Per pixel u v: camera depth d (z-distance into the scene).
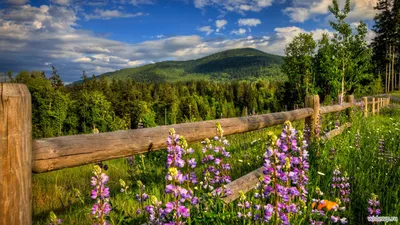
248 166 5.25
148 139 2.77
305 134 6.05
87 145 2.23
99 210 2.27
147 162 5.83
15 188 1.77
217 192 2.75
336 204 3.37
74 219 3.74
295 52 39.03
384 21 54.97
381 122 11.81
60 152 2.06
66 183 5.35
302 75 38.78
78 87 81.94
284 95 46.19
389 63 54.62
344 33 23.64
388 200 3.95
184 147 2.40
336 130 7.97
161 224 2.22
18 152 1.79
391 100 29.89
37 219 3.88
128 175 5.36
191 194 2.39
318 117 7.09
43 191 4.89
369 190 4.22
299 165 3.11
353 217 3.60
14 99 1.76
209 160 3.04
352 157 5.84
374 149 6.17
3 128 1.73
